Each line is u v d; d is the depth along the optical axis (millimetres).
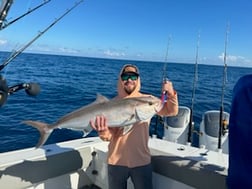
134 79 2557
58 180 2902
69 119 2375
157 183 2756
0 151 5781
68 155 2930
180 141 4262
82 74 28328
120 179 2471
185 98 13039
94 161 3234
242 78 1454
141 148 2445
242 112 1359
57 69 33219
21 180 2551
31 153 2818
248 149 1324
